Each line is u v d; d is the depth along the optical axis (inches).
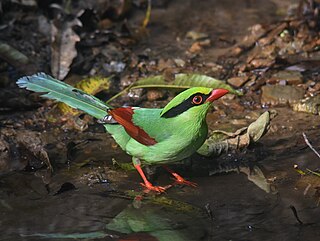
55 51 591.2
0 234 369.7
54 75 581.3
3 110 542.6
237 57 624.7
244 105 550.0
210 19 705.0
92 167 455.8
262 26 663.1
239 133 470.3
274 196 405.4
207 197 409.7
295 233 360.8
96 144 491.2
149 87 536.1
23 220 386.3
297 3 727.1
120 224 378.9
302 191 410.3
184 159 462.0
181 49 644.7
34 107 548.1
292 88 562.3
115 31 668.1
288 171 438.9
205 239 358.9
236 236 360.5
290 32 652.1
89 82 562.3
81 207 401.4
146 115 418.0
